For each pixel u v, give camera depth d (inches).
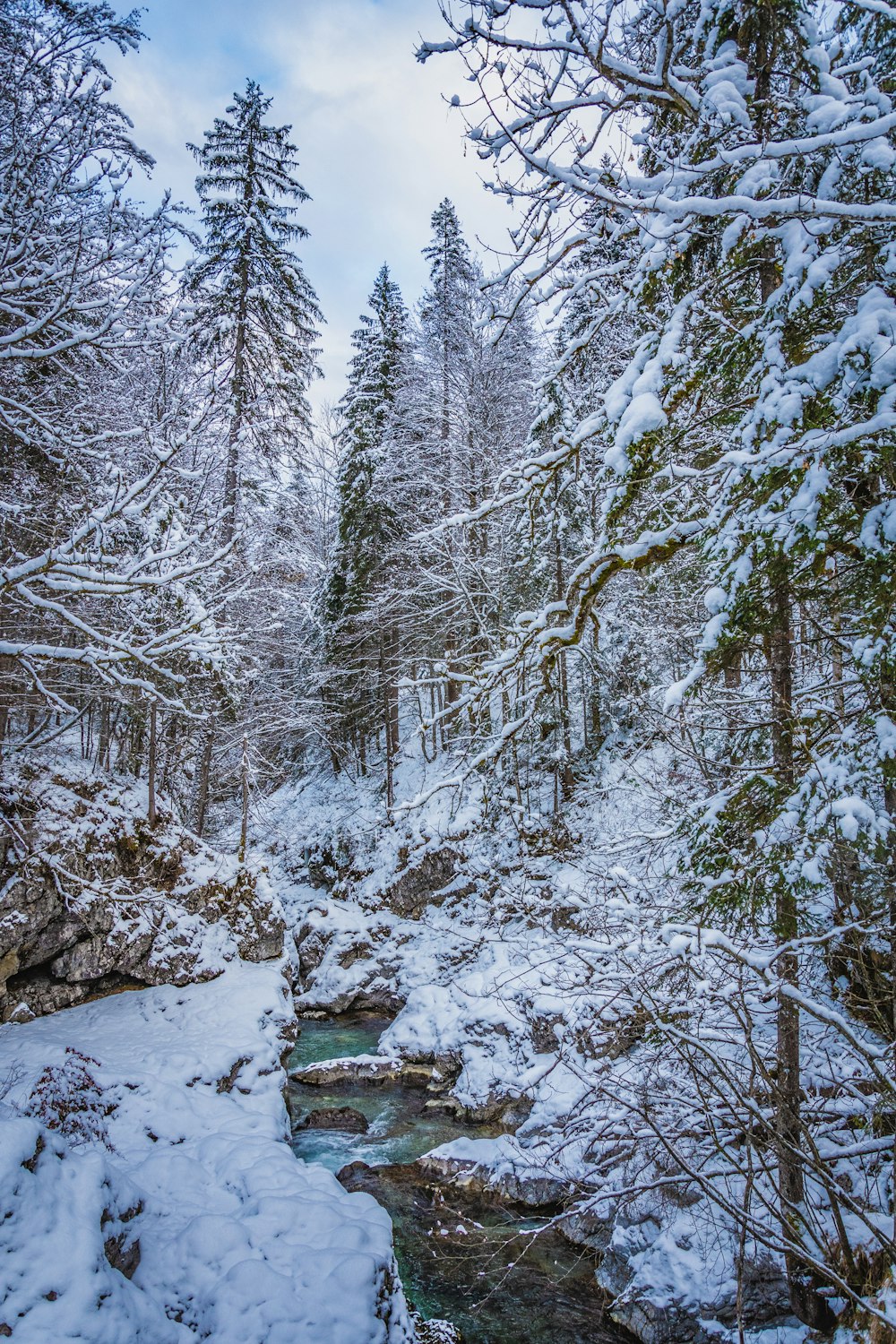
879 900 165.9
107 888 484.1
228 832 818.2
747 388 179.0
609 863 303.9
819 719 189.8
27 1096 267.3
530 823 544.1
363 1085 479.2
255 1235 211.3
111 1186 192.4
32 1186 163.3
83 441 289.3
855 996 178.1
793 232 153.6
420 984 611.5
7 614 386.3
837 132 132.9
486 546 663.1
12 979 433.7
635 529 191.3
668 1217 267.0
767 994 199.6
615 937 238.5
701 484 205.8
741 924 181.6
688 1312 232.4
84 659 255.6
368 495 845.8
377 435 902.4
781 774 188.2
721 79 150.3
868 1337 156.7
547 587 578.6
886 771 146.6
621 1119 224.2
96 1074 339.6
